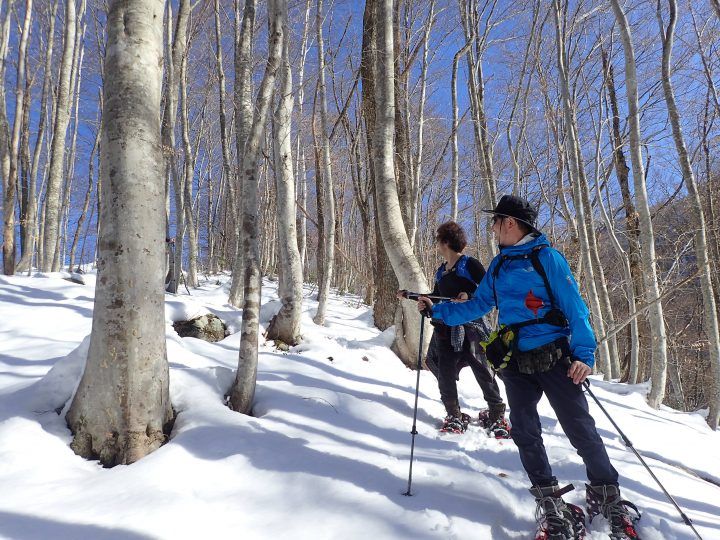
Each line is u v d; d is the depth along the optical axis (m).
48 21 13.34
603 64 11.41
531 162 13.00
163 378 2.81
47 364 4.12
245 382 3.26
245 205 3.34
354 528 1.93
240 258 8.08
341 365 4.77
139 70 2.74
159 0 2.89
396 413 3.65
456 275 3.33
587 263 8.02
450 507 2.16
